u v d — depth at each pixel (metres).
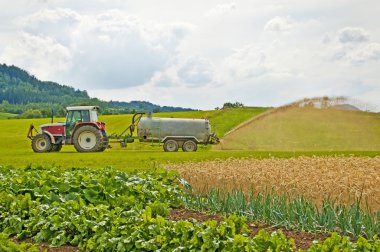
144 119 38.66
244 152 36.94
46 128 37.28
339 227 10.98
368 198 11.49
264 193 12.87
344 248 7.83
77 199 12.63
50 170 15.65
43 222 10.74
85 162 27.91
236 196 12.44
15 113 182.88
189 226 8.99
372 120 34.53
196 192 14.30
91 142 36.75
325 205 11.05
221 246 8.46
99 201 12.66
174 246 8.87
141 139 38.59
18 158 31.25
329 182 12.31
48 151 37.03
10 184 13.08
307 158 22.47
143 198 13.19
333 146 35.59
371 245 8.15
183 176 15.52
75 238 10.24
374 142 34.84
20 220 11.03
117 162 27.64
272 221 11.41
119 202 12.30
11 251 9.01
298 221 11.13
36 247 10.15
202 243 8.63
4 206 11.93
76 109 37.06
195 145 38.78
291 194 12.38
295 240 10.16
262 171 14.96
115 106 149.50
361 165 17.78
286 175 14.06
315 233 10.62
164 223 9.51
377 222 10.36
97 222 10.33
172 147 38.59
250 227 11.21
